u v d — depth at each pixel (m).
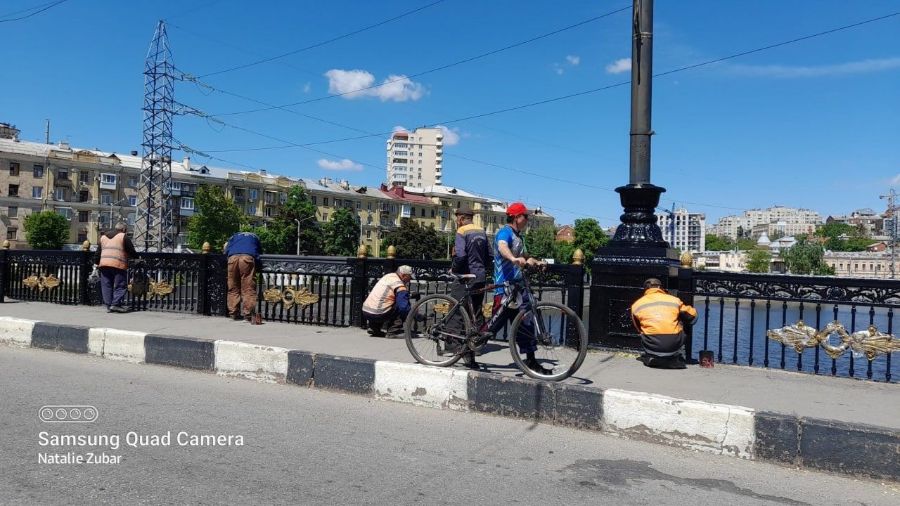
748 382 6.09
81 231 86.88
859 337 6.41
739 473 4.35
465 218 6.89
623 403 5.05
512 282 6.17
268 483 3.87
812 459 4.41
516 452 4.64
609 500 3.77
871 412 5.05
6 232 80.44
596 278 7.51
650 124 7.54
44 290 12.25
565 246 107.19
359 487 3.85
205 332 8.52
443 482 3.98
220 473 4.02
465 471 4.20
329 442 4.75
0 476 3.86
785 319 6.80
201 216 75.44
